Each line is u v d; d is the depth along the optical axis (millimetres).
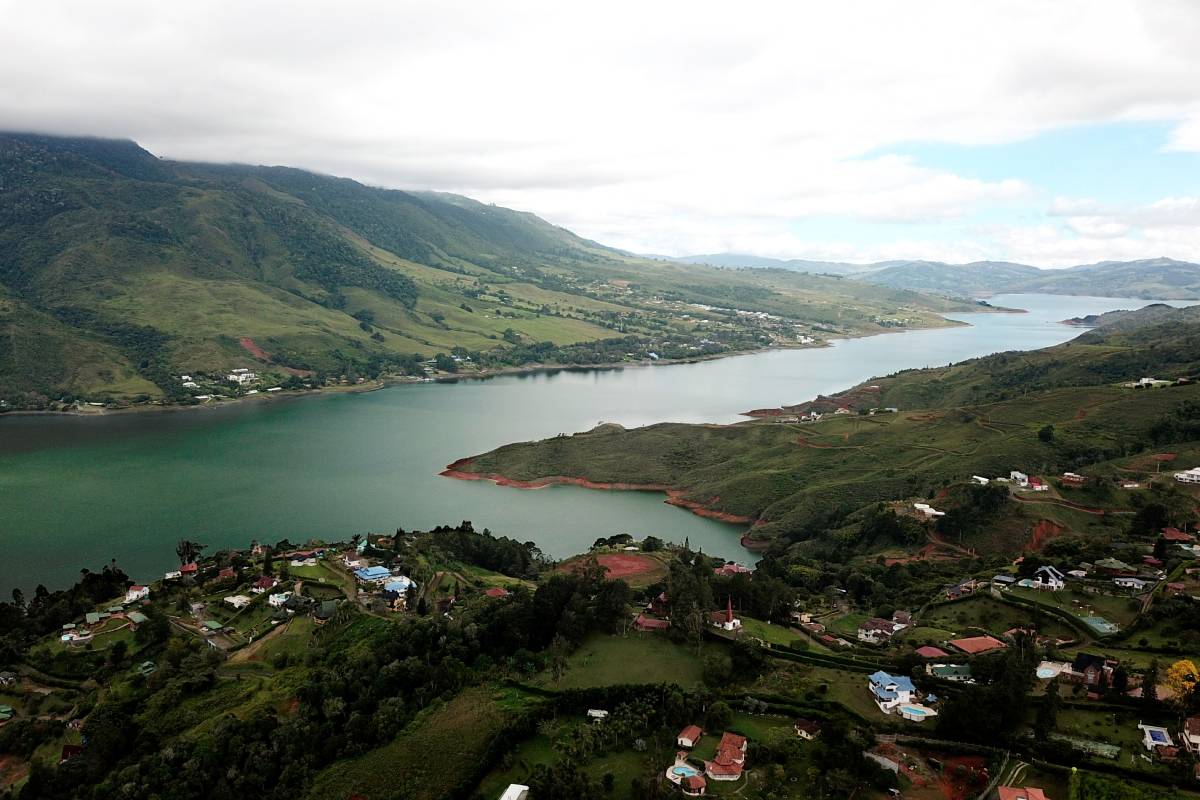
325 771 82562
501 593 121750
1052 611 106188
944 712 78250
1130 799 65875
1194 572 111625
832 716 83312
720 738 81688
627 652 101312
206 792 82812
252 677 103125
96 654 114938
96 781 87438
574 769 77500
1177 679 77125
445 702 92562
